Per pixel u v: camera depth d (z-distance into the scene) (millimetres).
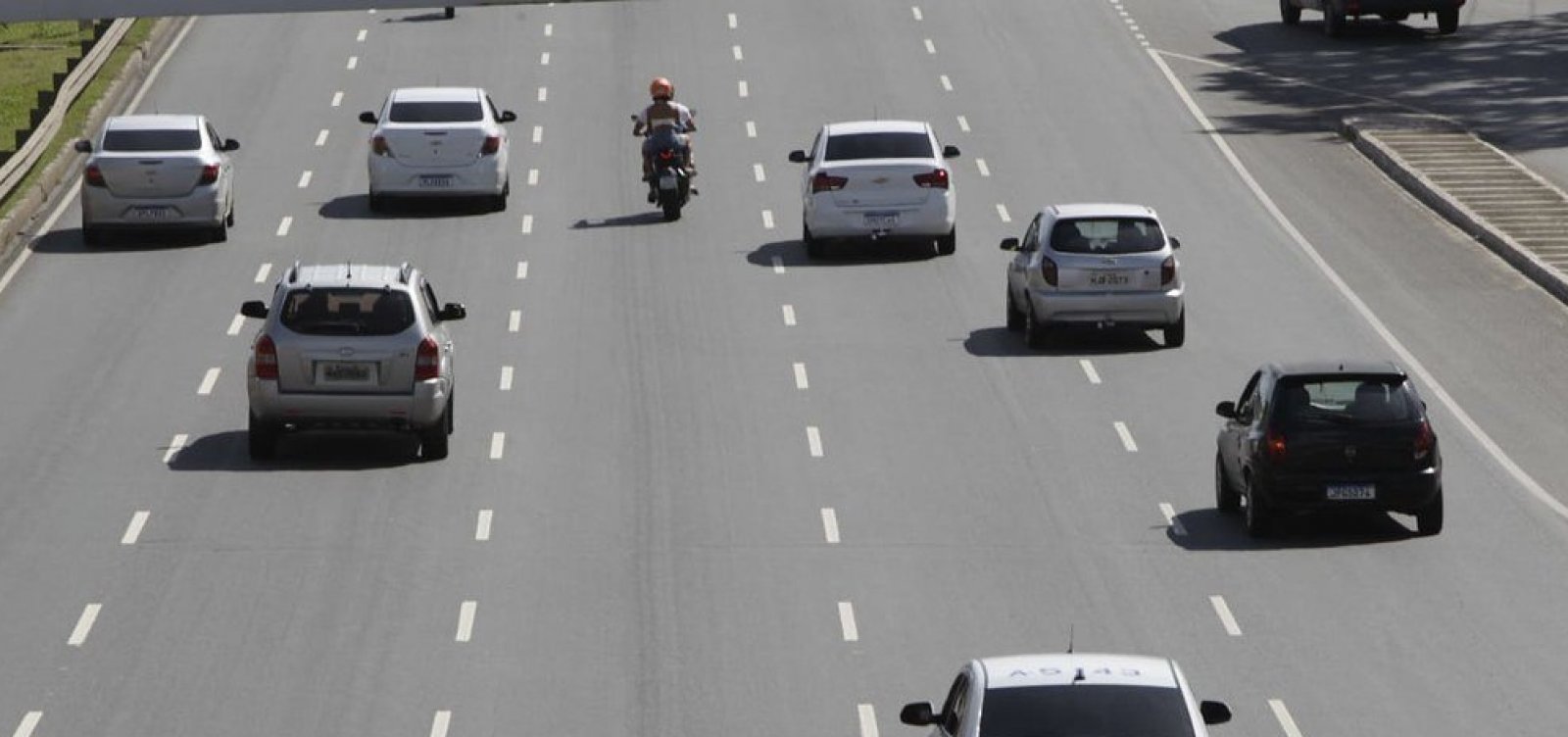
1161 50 177375
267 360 92312
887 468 93938
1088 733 47969
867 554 83188
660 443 97562
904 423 100312
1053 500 89625
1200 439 97750
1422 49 179250
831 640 74000
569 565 81812
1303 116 158750
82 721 66625
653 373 108312
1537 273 122438
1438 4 182375
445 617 76250
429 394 92812
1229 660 71625
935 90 165500
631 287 123750
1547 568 80688
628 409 102625
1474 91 164125
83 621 75688
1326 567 80875
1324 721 65938
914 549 83750
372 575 80500
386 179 138750
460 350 112375
